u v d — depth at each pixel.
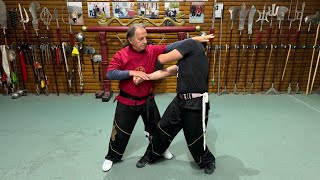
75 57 4.13
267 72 4.26
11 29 3.99
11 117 3.30
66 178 2.10
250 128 2.99
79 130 2.94
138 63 1.94
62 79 4.27
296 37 3.98
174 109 1.98
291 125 3.06
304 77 4.32
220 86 4.34
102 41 3.78
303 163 2.30
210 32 3.85
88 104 3.79
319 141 2.69
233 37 4.08
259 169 2.22
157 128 2.09
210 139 2.73
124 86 1.99
